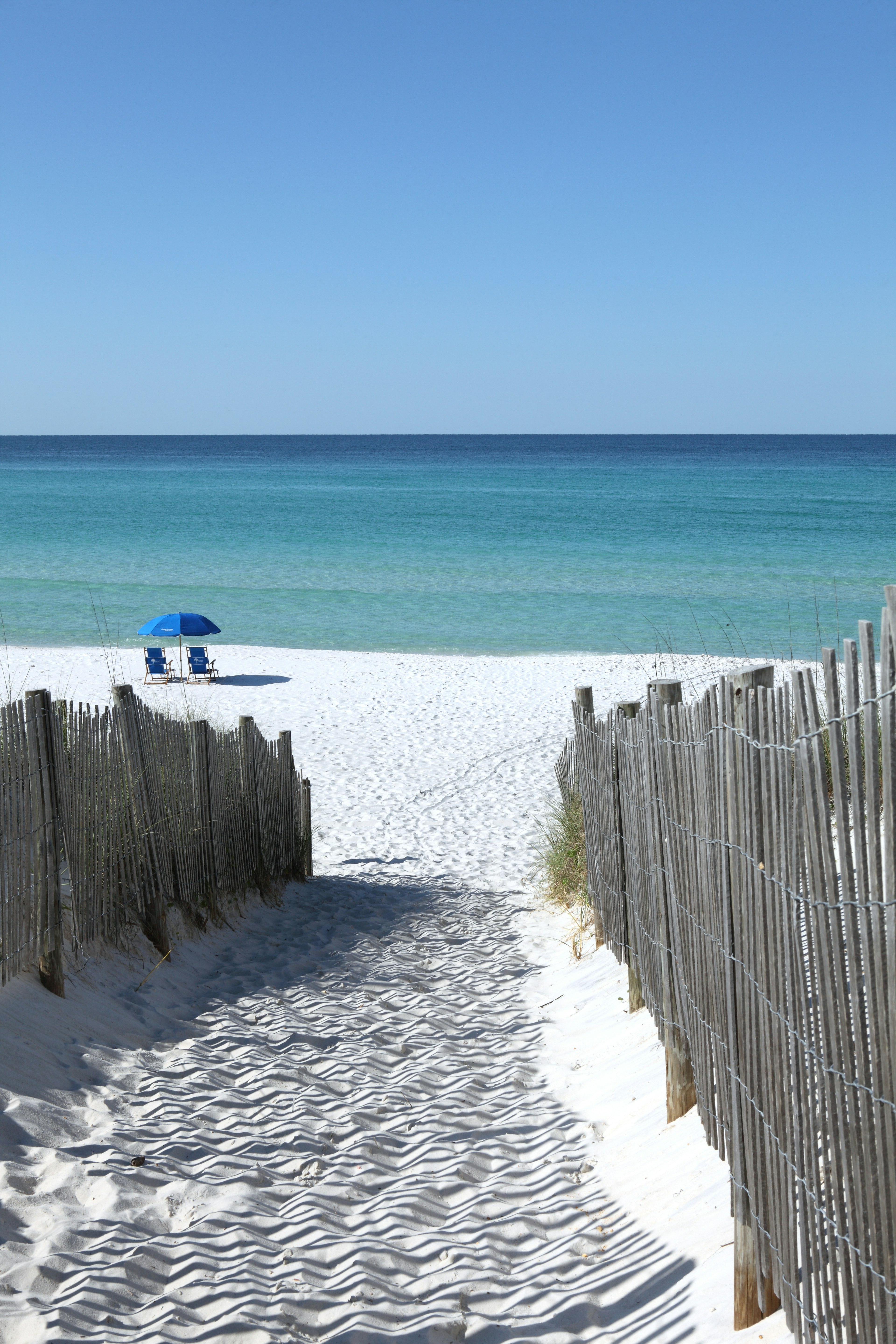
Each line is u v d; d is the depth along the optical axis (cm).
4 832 426
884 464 12338
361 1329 289
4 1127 355
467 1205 369
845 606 2741
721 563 3653
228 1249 321
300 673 2056
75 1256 301
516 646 2381
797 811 213
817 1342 226
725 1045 293
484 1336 295
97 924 531
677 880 362
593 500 6644
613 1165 396
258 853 803
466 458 14988
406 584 3303
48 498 6856
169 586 3278
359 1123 432
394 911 834
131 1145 375
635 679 1928
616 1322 298
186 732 677
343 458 15162
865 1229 191
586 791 665
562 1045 540
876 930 173
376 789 1282
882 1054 175
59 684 1923
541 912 834
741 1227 270
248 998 576
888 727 164
